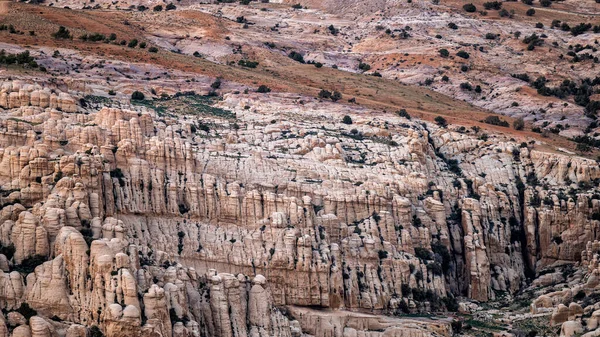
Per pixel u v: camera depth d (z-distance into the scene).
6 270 157.12
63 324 154.12
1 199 171.25
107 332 152.25
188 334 160.62
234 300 175.25
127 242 166.12
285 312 193.62
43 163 175.25
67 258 158.75
